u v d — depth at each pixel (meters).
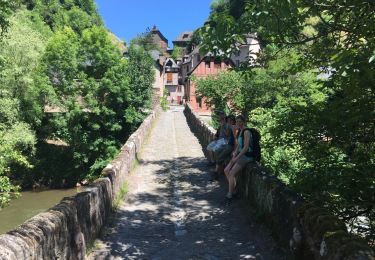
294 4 5.23
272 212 6.79
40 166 34.53
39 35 36.94
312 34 6.65
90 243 6.55
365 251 3.79
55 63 33.56
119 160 10.55
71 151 35.19
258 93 22.17
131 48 44.19
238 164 8.88
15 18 33.09
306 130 6.75
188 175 12.68
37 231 4.38
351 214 6.42
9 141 24.73
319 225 4.70
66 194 32.19
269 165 10.80
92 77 34.28
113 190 8.91
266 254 6.23
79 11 97.94
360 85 5.55
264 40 7.05
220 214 8.52
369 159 6.32
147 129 23.02
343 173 6.32
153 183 11.66
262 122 14.17
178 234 7.40
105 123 34.31
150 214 8.68
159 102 55.22
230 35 6.11
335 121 6.27
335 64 4.86
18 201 29.58
